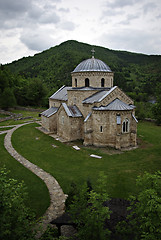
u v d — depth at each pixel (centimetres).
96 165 2519
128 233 981
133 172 2312
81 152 2997
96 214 958
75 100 3781
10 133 4188
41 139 3731
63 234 1323
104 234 874
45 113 4606
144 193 998
